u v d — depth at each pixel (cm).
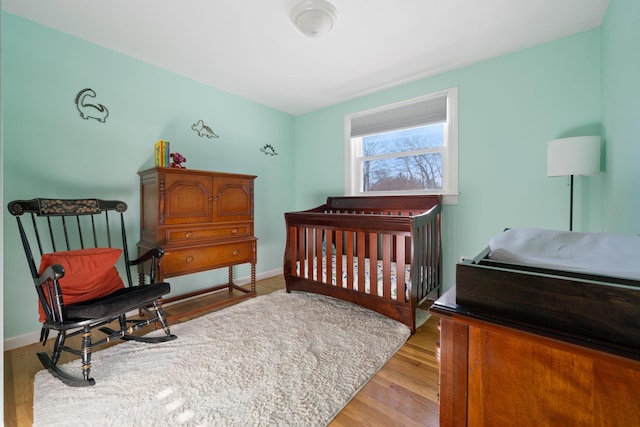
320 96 320
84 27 197
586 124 199
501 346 53
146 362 162
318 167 362
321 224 246
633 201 136
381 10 177
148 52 229
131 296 165
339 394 135
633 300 41
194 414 123
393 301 206
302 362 161
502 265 59
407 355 172
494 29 197
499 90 233
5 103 183
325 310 234
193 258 230
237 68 254
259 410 125
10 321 186
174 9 177
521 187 226
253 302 252
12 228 187
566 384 47
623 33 146
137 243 239
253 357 166
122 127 233
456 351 58
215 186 249
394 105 295
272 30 199
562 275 52
